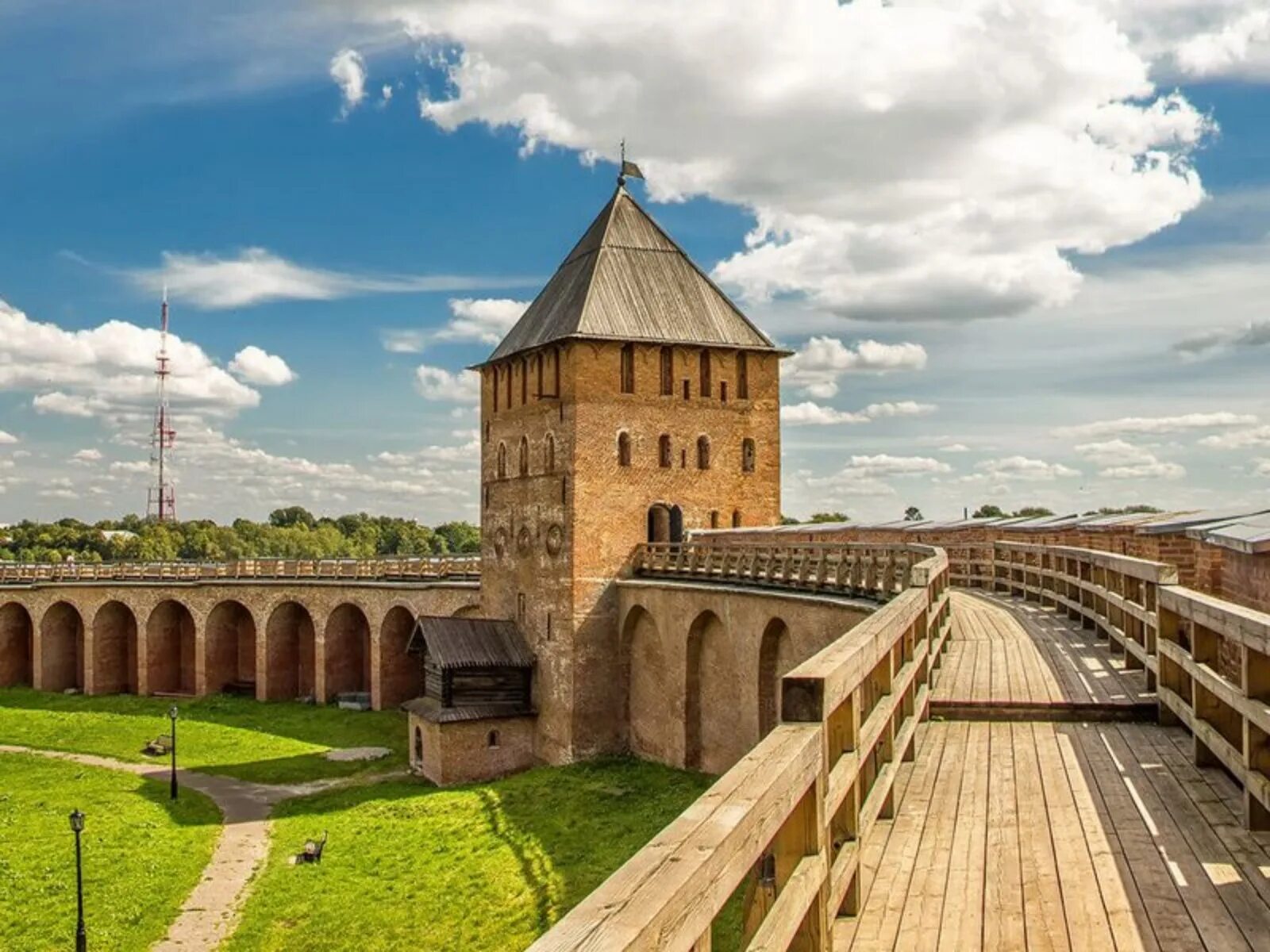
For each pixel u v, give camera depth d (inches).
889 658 330.0
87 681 2389.3
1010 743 445.7
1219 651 396.2
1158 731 467.8
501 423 1788.9
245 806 1456.7
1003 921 258.2
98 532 6318.9
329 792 1521.9
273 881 1122.7
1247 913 263.1
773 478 1697.8
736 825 144.3
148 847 1259.8
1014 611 951.6
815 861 197.2
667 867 129.4
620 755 1542.8
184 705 2219.5
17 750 1860.2
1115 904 269.4
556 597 1583.4
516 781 1459.2
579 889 993.5
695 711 1359.5
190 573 2380.7
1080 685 545.3
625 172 1780.3
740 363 1691.7
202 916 1040.2
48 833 1330.0
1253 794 315.9
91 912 1044.5
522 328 1782.7
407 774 1611.7
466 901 1011.3
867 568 917.8
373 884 1094.4
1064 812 346.9
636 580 1537.9
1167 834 324.2
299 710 2129.7
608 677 1561.3
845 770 234.5
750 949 159.6
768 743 187.2
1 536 6215.6
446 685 1572.3
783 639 1121.4
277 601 2239.2
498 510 1782.7
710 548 1350.9
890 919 258.8
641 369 1605.6
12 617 2549.2
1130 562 576.4
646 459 1604.3
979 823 335.6
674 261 1726.1
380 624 2076.8
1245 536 403.5
